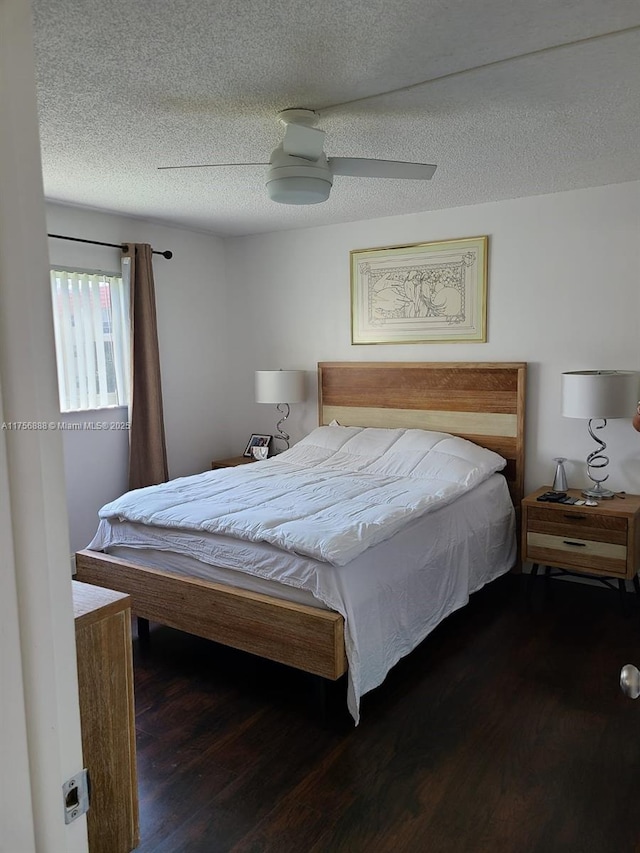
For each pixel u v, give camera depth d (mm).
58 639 713
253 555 2600
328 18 1737
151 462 4422
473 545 3338
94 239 4113
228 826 1902
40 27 1751
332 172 2537
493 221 3963
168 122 2510
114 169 3154
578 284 3727
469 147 2887
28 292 653
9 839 668
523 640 3107
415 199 3855
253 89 2201
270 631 2492
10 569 653
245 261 5082
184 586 2752
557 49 1933
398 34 1832
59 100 2277
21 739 678
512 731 2357
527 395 3953
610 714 2457
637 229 3514
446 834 1854
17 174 638
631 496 3590
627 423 3645
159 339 4652
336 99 2303
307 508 2963
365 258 4480
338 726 2422
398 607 2664
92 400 4137
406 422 4395
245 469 3990
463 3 1671
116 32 1790
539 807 1957
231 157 2984
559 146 2875
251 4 1657
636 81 2170
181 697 2658
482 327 4062
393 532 2678
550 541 3498
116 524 3135
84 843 778
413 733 2359
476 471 3615
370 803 1990
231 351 5262
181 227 4684
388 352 4488
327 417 4762
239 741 2336
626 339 3619
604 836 1835
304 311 4832
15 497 653
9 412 642
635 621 3314
